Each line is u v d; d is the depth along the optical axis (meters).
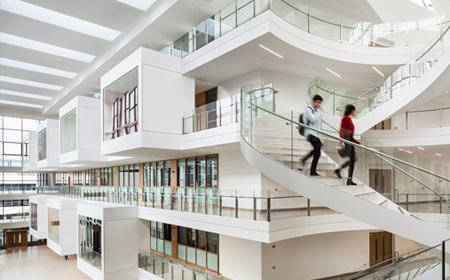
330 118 10.66
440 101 16.19
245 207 9.60
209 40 12.68
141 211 15.05
